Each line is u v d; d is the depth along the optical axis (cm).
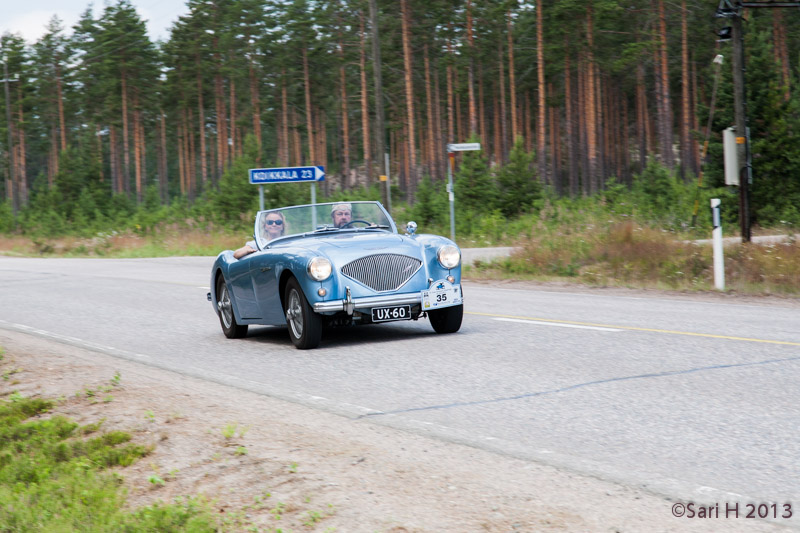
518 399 664
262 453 529
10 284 2222
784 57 5831
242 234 4100
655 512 405
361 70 6594
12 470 538
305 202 4488
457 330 1048
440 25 6712
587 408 625
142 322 1345
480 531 386
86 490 482
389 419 617
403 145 9062
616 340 943
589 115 5678
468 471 479
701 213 3006
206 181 8456
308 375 816
